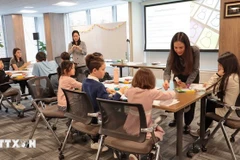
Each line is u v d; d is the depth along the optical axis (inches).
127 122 66.3
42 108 110.8
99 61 85.7
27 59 399.5
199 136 105.0
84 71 140.2
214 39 222.2
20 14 350.6
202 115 99.0
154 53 272.1
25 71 178.7
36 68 157.5
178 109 71.8
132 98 70.4
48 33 346.6
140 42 275.9
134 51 269.1
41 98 112.3
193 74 106.3
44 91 116.7
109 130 70.2
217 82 89.4
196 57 105.3
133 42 266.4
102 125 71.9
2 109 172.1
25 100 193.5
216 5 216.7
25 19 396.5
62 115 102.0
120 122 67.6
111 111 67.5
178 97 83.7
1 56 370.6
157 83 112.6
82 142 112.5
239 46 166.4
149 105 69.9
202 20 227.1
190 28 236.4
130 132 66.7
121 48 251.3
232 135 107.7
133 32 265.0
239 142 107.8
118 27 249.1
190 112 114.9
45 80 118.3
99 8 319.9
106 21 316.8
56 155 101.3
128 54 257.9
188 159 94.5
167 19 251.1
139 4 268.1
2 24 366.9
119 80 122.0
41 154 102.7
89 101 77.9
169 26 251.0
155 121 69.8
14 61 199.2
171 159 94.7
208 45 227.0
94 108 84.0
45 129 130.7
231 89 86.0
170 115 145.9
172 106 73.4
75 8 312.3
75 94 80.7
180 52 102.7
